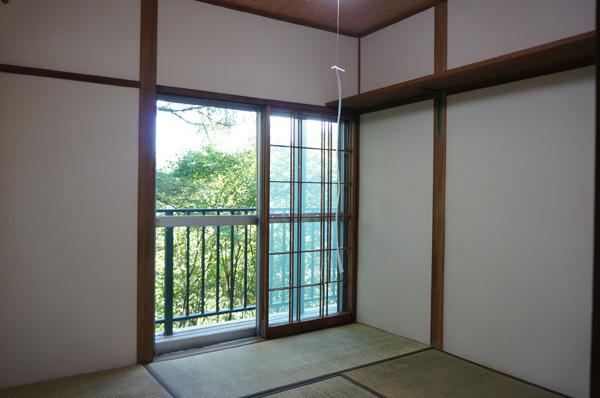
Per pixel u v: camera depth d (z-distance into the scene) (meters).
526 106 2.85
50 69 2.83
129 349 3.12
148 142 3.16
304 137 3.97
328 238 4.12
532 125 2.82
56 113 2.85
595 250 0.90
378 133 4.04
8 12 2.71
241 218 3.69
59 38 2.86
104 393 2.67
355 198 4.23
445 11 3.37
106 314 3.04
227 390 2.72
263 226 3.71
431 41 3.49
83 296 2.96
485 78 3.03
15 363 2.77
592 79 2.52
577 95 2.59
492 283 3.06
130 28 3.09
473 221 3.19
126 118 3.08
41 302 2.83
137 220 3.13
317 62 3.98
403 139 3.77
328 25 3.97
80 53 2.93
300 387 2.77
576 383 2.59
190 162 5.14
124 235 3.09
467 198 3.24
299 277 3.93
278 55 3.75
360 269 4.23
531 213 2.82
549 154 2.72
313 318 3.99
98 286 3.01
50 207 2.85
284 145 3.84
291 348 3.48
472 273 3.20
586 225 2.55
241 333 3.72
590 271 2.53
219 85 3.46
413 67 3.64
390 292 3.90
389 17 3.77
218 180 5.25
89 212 2.97
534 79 2.81
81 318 2.95
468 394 2.67
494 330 3.05
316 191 4.06
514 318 2.93
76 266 2.93
